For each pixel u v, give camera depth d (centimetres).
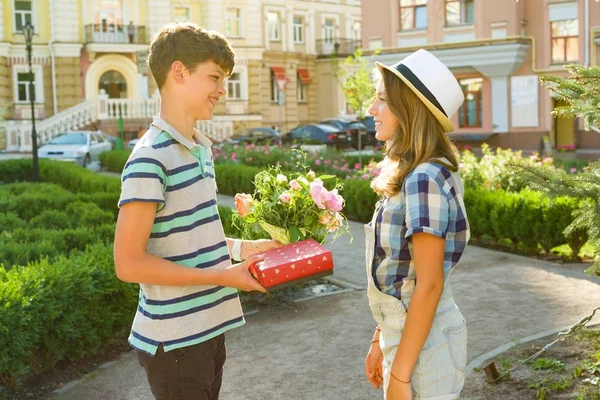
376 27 2773
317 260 253
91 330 522
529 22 2575
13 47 3372
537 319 605
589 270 457
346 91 2139
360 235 1059
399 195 239
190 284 244
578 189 433
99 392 471
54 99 3434
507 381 457
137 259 237
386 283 243
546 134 2580
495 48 2534
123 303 562
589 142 2633
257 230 296
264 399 457
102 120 3403
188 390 254
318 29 4406
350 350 543
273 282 245
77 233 740
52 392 473
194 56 249
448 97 238
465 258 880
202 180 255
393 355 243
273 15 4166
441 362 240
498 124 2655
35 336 466
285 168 1773
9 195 1170
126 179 239
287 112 4212
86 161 2423
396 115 242
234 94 3928
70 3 3422
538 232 880
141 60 3073
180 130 255
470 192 997
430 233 226
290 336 583
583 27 2491
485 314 626
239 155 1975
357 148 3175
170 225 246
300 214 289
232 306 264
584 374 454
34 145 1895
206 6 3816
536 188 446
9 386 470
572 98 425
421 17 2689
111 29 3525
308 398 456
